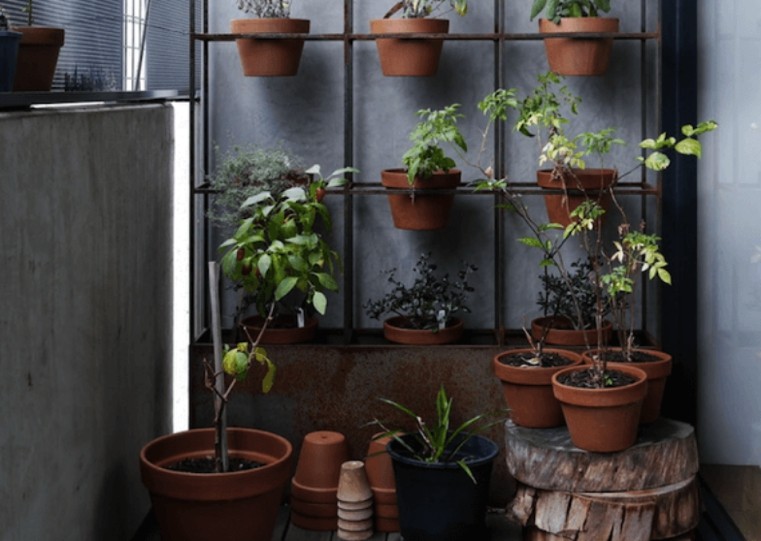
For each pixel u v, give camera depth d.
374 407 4.25
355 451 4.27
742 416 3.71
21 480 2.81
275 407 4.27
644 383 3.62
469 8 4.46
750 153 3.59
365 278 4.57
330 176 4.29
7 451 2.72
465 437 4.01
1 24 2.99
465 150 4.08
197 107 4.73
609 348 4.06
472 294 4.55
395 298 4.39
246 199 4.19
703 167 4.11
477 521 3.84
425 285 4.37
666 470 3.67
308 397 4.26
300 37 4.16
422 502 3.80
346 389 4.25
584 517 3.65
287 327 4.40
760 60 3.48
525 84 4.48
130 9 4.19
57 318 3.07
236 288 4.19
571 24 4.12
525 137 4.49
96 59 3.87
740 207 3.69
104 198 3.51
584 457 3.64
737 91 3.71
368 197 4.53
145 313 4.03
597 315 3.79
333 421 4.26
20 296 2.79
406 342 4.29
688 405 4.28
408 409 4.24
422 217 4.23
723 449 3.92
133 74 4.24
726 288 3.85
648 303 4.54
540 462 3.69
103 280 3.50
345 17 4.23
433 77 4.49
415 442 4.05
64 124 3.12
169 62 4.76
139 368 3.96
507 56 4.46
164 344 4.34
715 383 4.00
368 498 4.02
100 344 3.48
